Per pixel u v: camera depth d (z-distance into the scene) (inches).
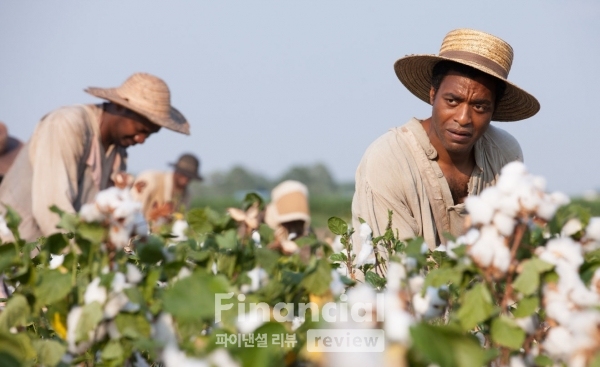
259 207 226.1
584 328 171.2
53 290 193.5
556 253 190.9
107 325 189.3
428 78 406.9
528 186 184.4
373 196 386.3
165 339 192.1
